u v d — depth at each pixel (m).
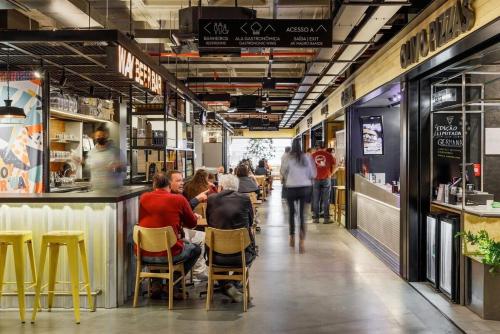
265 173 18.33
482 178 5.69
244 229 4.70
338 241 8.57
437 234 5.30
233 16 6.15
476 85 5.63
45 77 5.85
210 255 4.75
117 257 4.79
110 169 6.20
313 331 4.11
